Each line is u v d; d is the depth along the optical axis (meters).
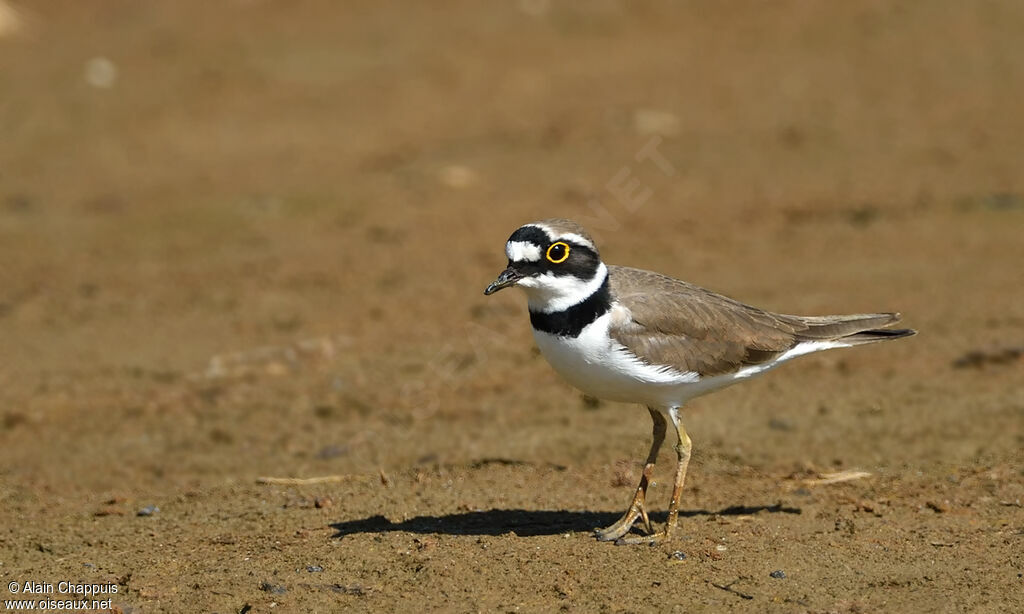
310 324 16.30
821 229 19.30
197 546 9.74
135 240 19.70
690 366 9.26
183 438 12.95
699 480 11.21
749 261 18.00
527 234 8.98
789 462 11.63
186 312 16.91
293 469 11.95
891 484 10.91
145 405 13.84
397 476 11.50
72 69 27.17
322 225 20.20
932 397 13.16
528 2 30.67
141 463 12.26
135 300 17.36
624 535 9.62
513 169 22.16
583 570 8.96
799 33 28.50
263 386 14.39
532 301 9.24
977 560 9.11
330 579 8.94
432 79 26.58
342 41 28.73
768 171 21.88
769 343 9.57
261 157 23.19
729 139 23.31
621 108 24.77
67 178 22.31
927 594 8.52
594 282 9.06
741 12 29.92
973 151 22.19
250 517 10.43
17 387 14.34
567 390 13.98
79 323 16.55
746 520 10.05
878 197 20.47
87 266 18.66
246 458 12.34
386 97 25.81
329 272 18.25
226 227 20.19
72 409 13.73
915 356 14.47
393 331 16.03
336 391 14.17
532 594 8.59
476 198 21.00
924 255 18.00
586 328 9.08
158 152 23.44
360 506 10.62
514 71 26.95
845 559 9.15
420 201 20.98
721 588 8.65
